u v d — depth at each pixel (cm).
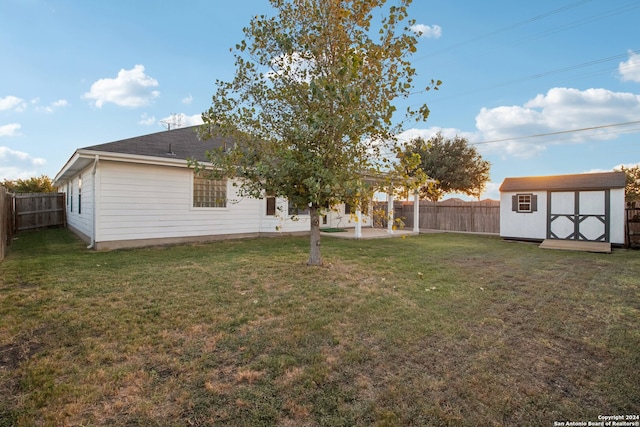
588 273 636
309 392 232
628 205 1125
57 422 196
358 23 536
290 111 582
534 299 459
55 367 259
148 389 233
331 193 505
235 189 1125
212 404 217
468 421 205
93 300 425
